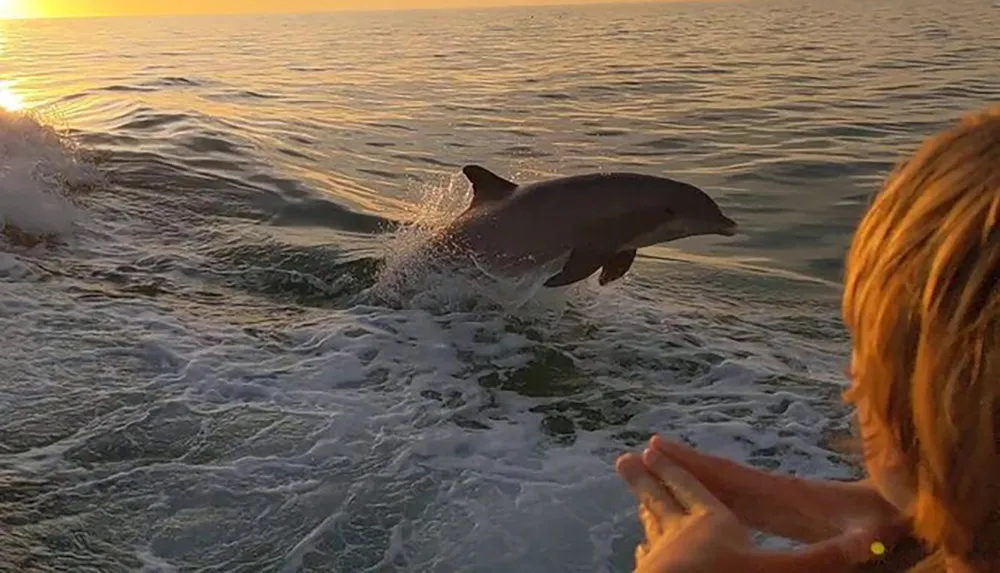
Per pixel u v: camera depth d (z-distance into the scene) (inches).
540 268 287.4
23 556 159.3
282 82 1099.3
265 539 165.6
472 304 286.8
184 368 235.1
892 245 37.9
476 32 2486.5
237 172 446.9
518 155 621.9
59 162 410.3
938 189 36.9
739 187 505.7
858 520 49.3
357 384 231.1
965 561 37.4
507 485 181.5
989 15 2097.7
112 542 164.4
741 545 44.7
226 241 348.5
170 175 428.8
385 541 164.6
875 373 38.4
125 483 181.6
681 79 1072.2
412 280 293.3
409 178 528.7
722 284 335.6
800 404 222.1
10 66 1487.5
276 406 215.2
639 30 2299.5
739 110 800.9
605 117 791.1
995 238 34.7
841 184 499.8
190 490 179.2
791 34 1828.2
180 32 3243.1
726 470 52.3
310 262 322.7
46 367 232.7
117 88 934.4
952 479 35.7
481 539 164.1
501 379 238.2
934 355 35.7
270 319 275.9
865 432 41.4
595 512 172.1
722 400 225.9
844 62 1176.2
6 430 201.8
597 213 288.0
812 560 43.7
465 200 418.6
